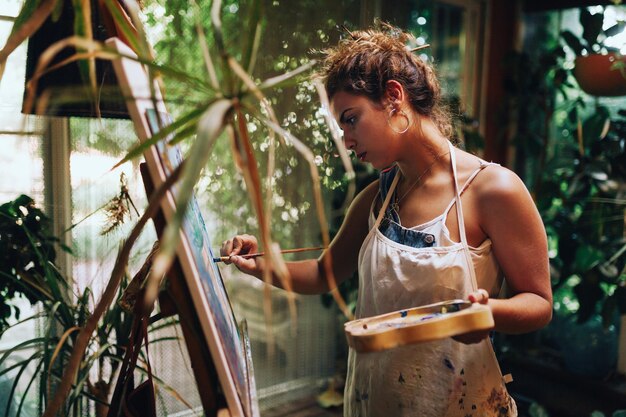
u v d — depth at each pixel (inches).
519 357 108.7
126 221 65.2
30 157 61.2
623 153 88.4
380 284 42.3
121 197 45.6
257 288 86.6
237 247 48.4
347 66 40.5
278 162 82.9
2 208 55.0
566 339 103.7
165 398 73.6
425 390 41.2
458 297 39.6
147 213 23.4
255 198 23.0
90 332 27.2
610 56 87.9
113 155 64.9
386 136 40.9
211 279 32.5
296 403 93.5
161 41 66.6
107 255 61.9
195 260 26.9
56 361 52.1
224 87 24.3
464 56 108.8
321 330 95.3
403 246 41.8
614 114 100.8
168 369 74.0
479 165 41.6
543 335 111.7
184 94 28.5
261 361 88.7
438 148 42.9
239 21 74.9
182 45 68.3
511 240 39.1
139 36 24.7
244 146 24.2
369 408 43.8
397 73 40.9
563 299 107.2
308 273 50.3
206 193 76.9
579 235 92.2
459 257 39.6
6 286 54.5
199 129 20.0
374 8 90.9
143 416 36.8
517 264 39.1
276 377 91.0
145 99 24.3
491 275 41.5
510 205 39.0
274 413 91.0
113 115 41.2
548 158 111.3
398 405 41.9
